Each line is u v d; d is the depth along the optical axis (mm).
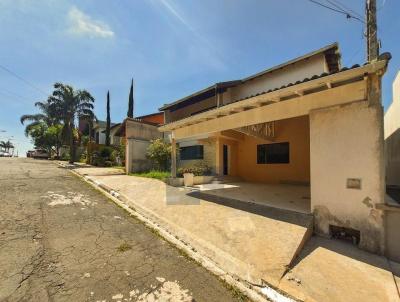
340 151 4891
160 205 7105
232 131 12789
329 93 5059
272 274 3664
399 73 9039
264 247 4363
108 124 28219
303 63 10664
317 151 5234
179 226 5586
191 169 12156
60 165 18453
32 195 7418
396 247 4223
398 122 9227
